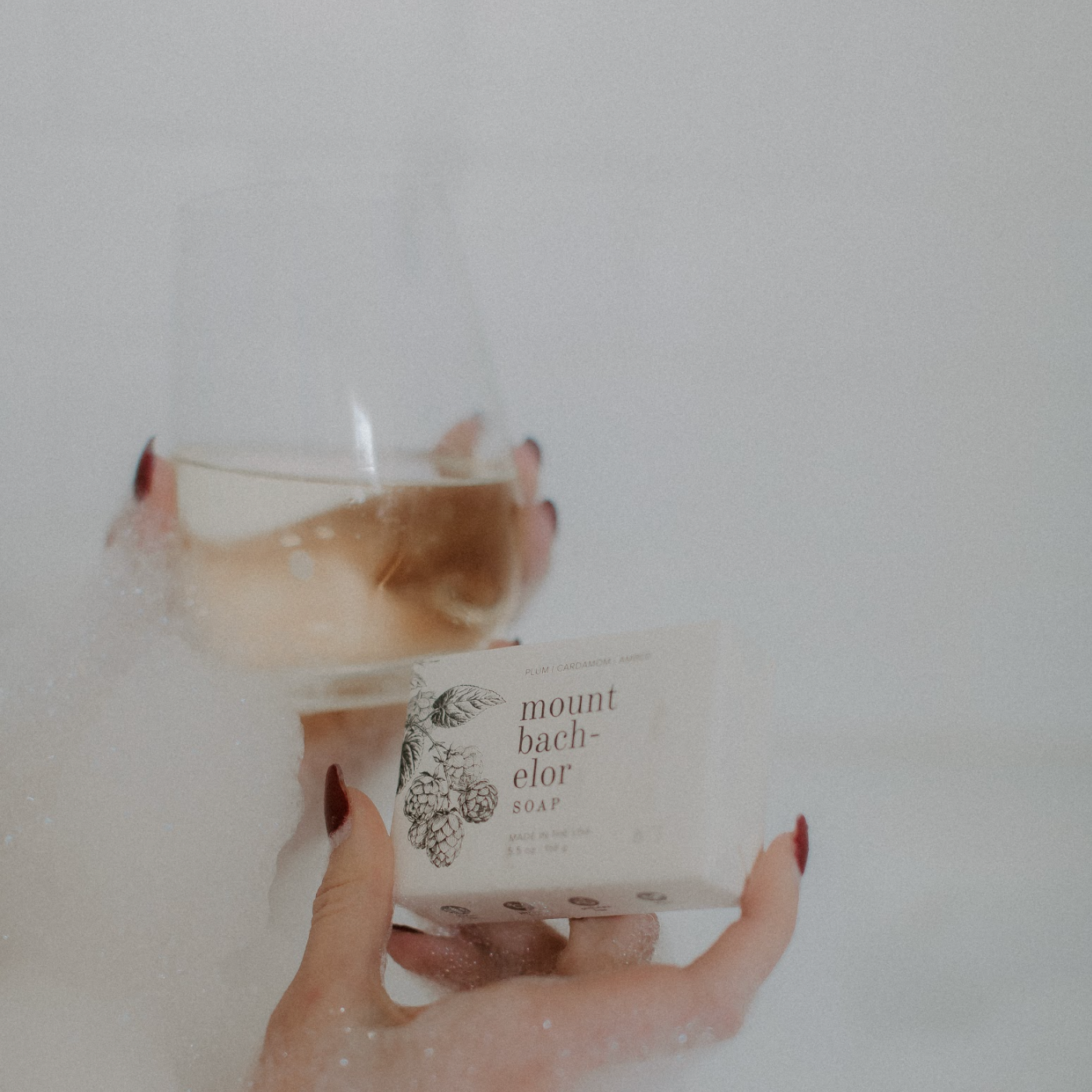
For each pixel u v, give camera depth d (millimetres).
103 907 527
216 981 535
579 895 431
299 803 565
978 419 805
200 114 862
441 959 532
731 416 829
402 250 531
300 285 520
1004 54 822
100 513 838
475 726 463
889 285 826
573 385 844
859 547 799
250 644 524
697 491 825
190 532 530
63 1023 506
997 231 820
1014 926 664
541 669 459
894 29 830
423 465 523
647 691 435
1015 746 744
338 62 857
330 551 504
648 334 845
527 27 850
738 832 441
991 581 781
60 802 537
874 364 821
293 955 558
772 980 640
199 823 537
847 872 688
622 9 846
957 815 709
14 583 819
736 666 441
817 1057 619
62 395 859
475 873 444
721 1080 599
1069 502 787
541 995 456
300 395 515
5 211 861
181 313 542
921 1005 634
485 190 857
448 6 852
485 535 536
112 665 584
